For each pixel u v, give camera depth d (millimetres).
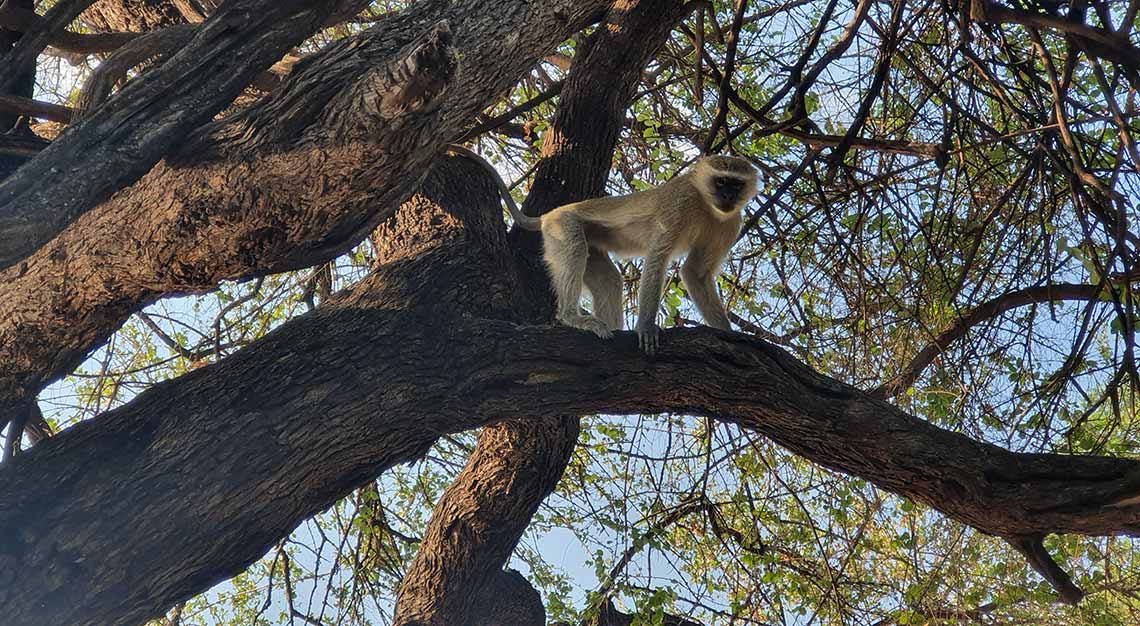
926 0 7672
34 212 4785
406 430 5875
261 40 5273
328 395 5691
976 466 5891
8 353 5570
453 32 5184
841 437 5992
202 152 5086
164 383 5812
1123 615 7133
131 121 5020
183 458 5383
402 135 4891
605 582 7926
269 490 5480
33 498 5230
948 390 7355
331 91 4879
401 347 5961
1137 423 7273
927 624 7270
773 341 8250
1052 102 7703
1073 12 6223
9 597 4953
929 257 7895
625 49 7938
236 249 5305
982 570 7562
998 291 8141
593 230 8141
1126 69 6355
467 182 7703
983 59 7785
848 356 8086
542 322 7812
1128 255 6801
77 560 5078
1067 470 5906
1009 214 7785
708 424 8398
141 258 5301
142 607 5258
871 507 7703
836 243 7797
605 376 6023
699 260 7996
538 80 10141
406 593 8625
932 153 6551
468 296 6785
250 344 6074
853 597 8180
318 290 10031
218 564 5461
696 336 6137
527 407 6000
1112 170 6492
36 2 9438
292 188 5055
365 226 5512
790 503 8633
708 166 7664
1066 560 7496
